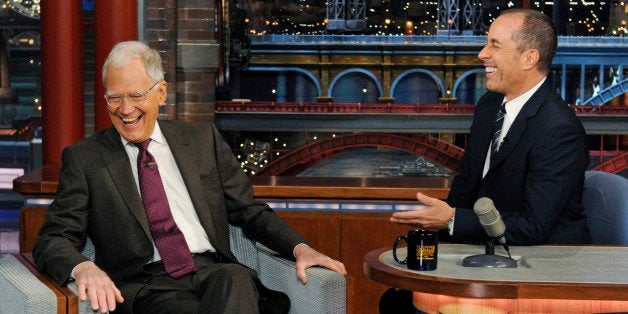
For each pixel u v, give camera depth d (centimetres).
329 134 1505
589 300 269
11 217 1538
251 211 333
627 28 1371
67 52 627
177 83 772
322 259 304
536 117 330
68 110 630
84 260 289
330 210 456
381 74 1523
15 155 1502
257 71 1421
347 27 1473
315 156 1497
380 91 1524
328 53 1489
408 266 279
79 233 312
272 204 456
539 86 335
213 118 775
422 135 1521
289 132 1478
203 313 291
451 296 270
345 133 1516
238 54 1402
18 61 1366
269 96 1436
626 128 1393
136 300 305
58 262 287
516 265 284
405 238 287
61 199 315
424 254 276
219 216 329
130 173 319
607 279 267
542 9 1377
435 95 1520
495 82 336
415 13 1513
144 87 312
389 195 452
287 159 1462
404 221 318
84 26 664
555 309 274
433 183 475
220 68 1005
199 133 338
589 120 1412
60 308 266
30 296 264
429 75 1512
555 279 266
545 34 329
